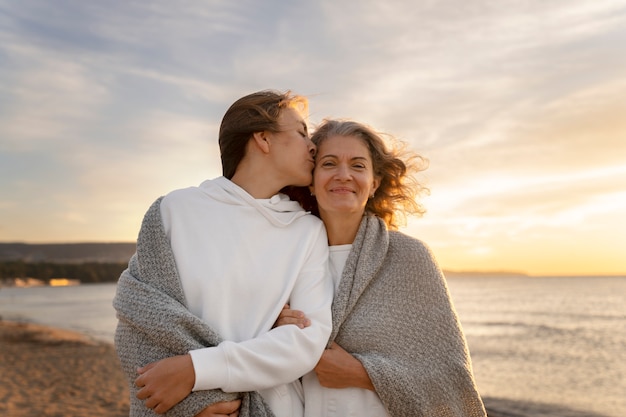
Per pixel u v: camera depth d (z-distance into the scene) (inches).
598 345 968.3
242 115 91.2
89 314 1804.9
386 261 93.0
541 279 6382.9
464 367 87.7
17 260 5152.6
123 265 5339.6
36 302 2620.6
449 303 91.8
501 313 1702.8
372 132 94.7
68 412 390.9
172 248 87.2
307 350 82.0
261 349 79.8
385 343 87.6
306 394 87.6
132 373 82.4
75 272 5201.8
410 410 84.4
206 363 77.1
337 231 94.4
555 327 1288.1
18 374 546.0
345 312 88.1
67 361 644.7
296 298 87.4
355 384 84.7
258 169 91.4
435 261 94.3
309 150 92.4
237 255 86.4
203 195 90.0
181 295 84.0
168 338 79.0
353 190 90.9
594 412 499.2
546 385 628.1
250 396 82.0
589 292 3102.9
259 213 89.2
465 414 87.4
